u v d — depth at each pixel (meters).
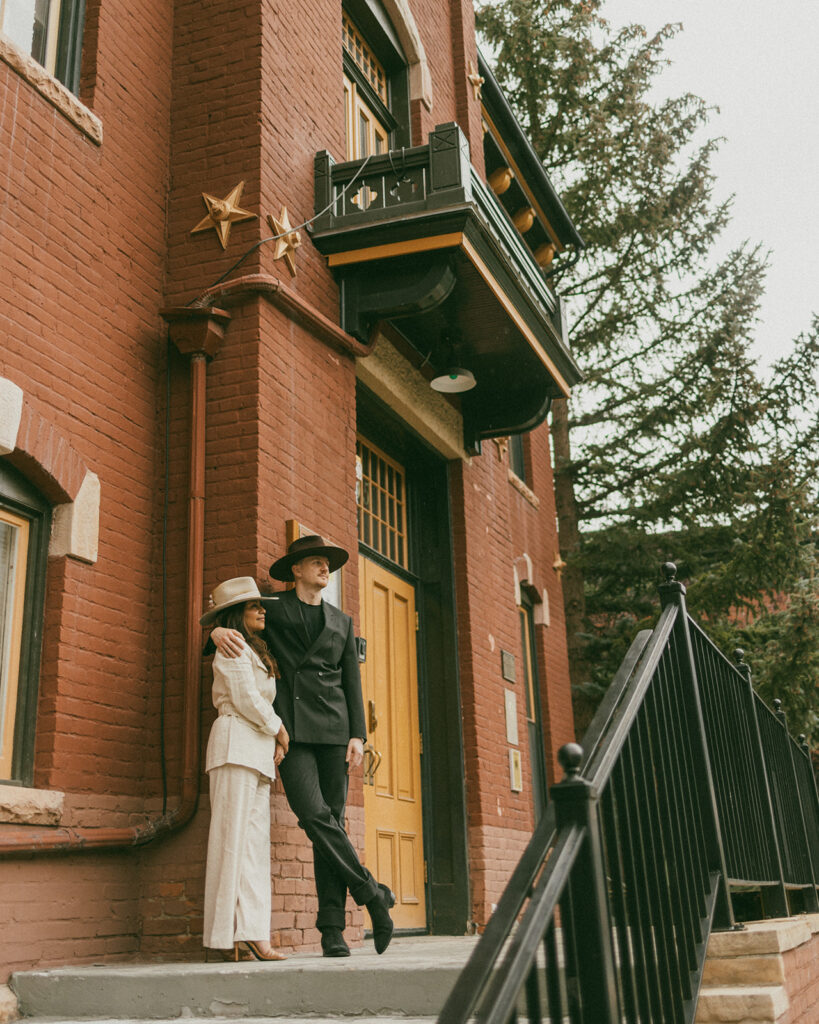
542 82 18.23
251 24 6.68
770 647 14.72
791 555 14.53
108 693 5.27
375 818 7.61
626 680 3.63
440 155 6.91
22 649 4.97
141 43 6.48
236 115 6.53
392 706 8.19
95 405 5.53
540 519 12.54
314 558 5.33
